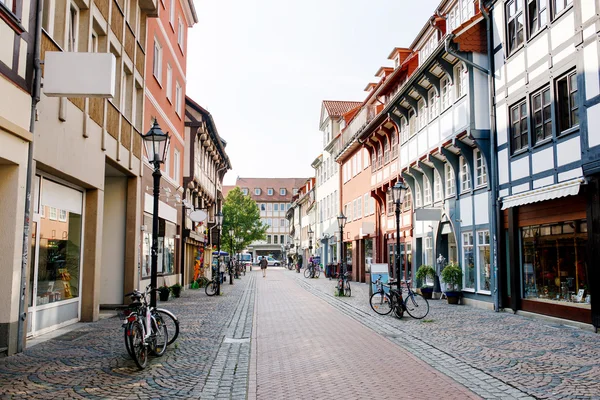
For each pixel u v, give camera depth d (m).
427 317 15.27
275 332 12.42
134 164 16.88
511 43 16.41
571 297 13.40
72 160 11.67
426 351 9.84
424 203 24.56
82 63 9.39
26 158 9.33
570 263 13.41
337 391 6.89
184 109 27.81
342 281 24.06
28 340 10.52
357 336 11.77
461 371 8.08
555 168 13.76
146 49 18.47
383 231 31.53
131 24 16.95
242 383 7.34
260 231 67.50
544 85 14.42
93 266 13.55
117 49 15.01
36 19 9.55
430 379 7.55
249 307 18.67
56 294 12.07
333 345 10.56
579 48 12.57
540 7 14.64
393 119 26.48
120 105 15.46
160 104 21.58
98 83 9.36
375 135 30.66
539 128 14.73
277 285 33.69
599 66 11.80
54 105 10.64
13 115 8.80
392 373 7.96
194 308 18.09
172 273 24.97
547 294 14.56
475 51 17.70
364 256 37.09
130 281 16.84
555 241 14.12
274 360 9.02
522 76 15.52
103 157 13.80
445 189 21.89
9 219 8.99
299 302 20.81
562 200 13.66
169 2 23.55
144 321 8.59
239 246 65.38
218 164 43.66
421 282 22.83
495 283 16.97
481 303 18.05
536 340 10.94
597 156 11.80
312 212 61.88
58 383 7.09
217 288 24.66
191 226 30.58
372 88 36.00
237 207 65.75
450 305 19.09
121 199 17.09
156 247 10.10
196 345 10.38
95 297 13.61
